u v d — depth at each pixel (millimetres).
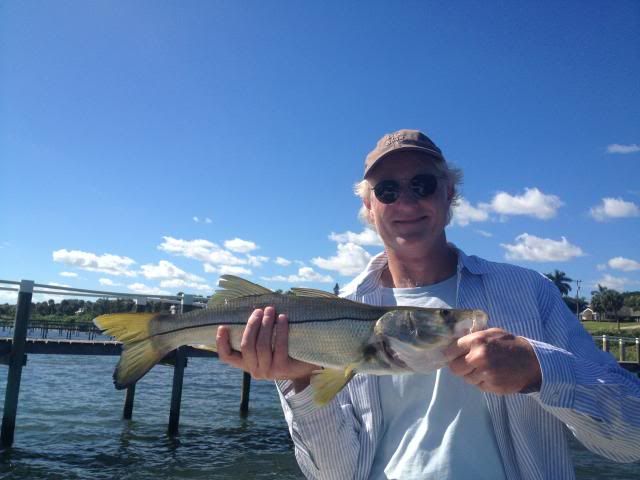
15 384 4199
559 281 31656
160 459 4012
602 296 32375
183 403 6344
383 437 1017
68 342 4977
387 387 1030
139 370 1116
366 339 977
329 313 1008
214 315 1077
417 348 941
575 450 4465
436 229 1088
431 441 944
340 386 960
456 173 1197
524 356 764
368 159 1126
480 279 1059
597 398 791
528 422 931
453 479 900
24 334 4254
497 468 914
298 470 3830
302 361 994
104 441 4449
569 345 964
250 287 1085
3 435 4152
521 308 995
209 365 11852
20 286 4258
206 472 3732
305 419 994
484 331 787
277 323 970
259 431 5027
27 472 3594
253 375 1009
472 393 957
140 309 4695
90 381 7836
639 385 862
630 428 804
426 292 1104
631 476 3768
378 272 1210
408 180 1072
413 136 1086
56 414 5344
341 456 997
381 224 1106
